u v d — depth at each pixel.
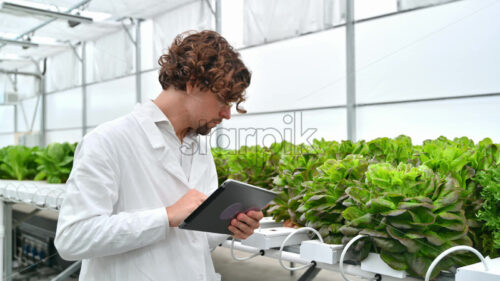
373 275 0.96
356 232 0.96
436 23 3.66
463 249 0.82
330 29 4.55
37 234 2.37
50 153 2.38
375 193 0.97
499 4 3.27
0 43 6.89
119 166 0.81
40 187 2.11
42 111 10.42
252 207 0.85
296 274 1.45
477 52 3.45
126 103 8.24
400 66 4.07
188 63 0.78
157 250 0.83
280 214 1.35
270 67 4.96
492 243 0.96
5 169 2.71
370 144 1.38
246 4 5.24
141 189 0.83
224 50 0.81
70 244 0.74
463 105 3.71
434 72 3.79
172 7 6.28
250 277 1.45
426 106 4.00
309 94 4.70
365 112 4.45
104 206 0.77
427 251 0.86
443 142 1.39
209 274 0.96
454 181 0.95
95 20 7.03
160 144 0.84
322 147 1.66
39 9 5.12
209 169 1.00
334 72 4.55
